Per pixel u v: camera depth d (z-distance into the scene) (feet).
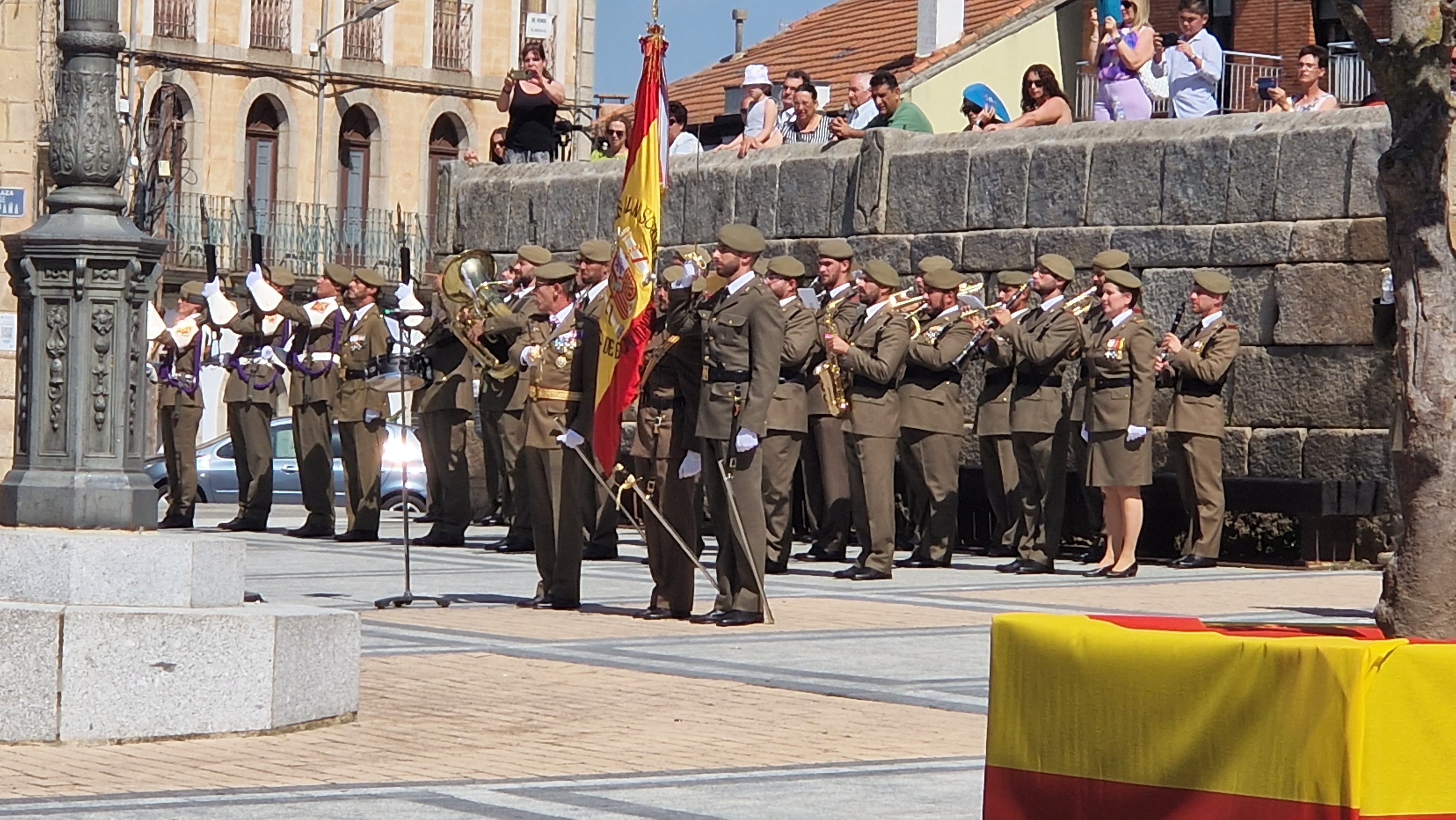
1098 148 72.54
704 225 84.99
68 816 27.07
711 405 49.16
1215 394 66.23
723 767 31.14
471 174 96.07
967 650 44.80
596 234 89.92
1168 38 101.45
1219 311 66.54
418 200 171.53
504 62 176.04
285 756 32.01
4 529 34.76
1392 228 26.09
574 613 51.85
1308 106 72.38
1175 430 66.28
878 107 82.48
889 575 62.49
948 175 76.59
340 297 76.38
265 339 79.25
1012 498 68.08
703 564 63.21
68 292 35.32
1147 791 22.33
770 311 49.06
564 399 52.80
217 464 107.86
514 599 54.90
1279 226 67.92
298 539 76.84
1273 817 21.09
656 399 50.55
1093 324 64.39
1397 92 26.03
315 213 164.35
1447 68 26.04
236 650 33.60
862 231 79.00
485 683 39.42
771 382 49.08
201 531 81.00
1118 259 63.57
